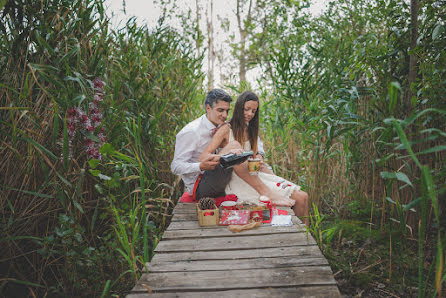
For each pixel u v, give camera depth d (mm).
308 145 3930
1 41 2084
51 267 2316
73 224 2164
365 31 3998
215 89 2775
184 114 4035
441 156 2654
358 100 3453
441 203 2750
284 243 1999
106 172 2363
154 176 3088
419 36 2684
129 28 3324
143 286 1559
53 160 2236
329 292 1445
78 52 2178
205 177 2695
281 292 1465
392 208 2830
